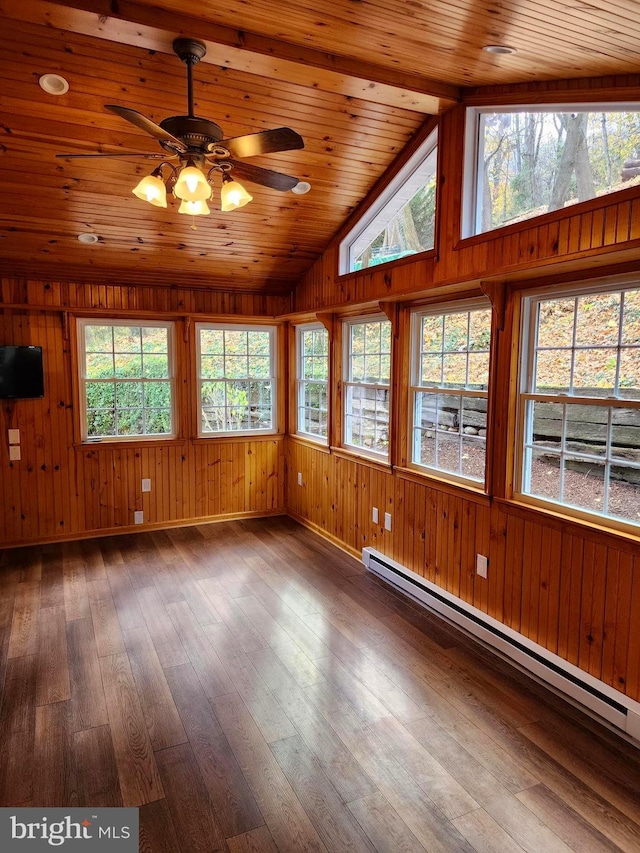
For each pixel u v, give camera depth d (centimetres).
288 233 448
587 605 252
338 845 179
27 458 468
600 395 250
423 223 366
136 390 507
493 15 203
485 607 314
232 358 543
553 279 259
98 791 200
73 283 470
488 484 304
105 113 302
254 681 270
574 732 234
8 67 269
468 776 209
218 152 226
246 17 227
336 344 460
